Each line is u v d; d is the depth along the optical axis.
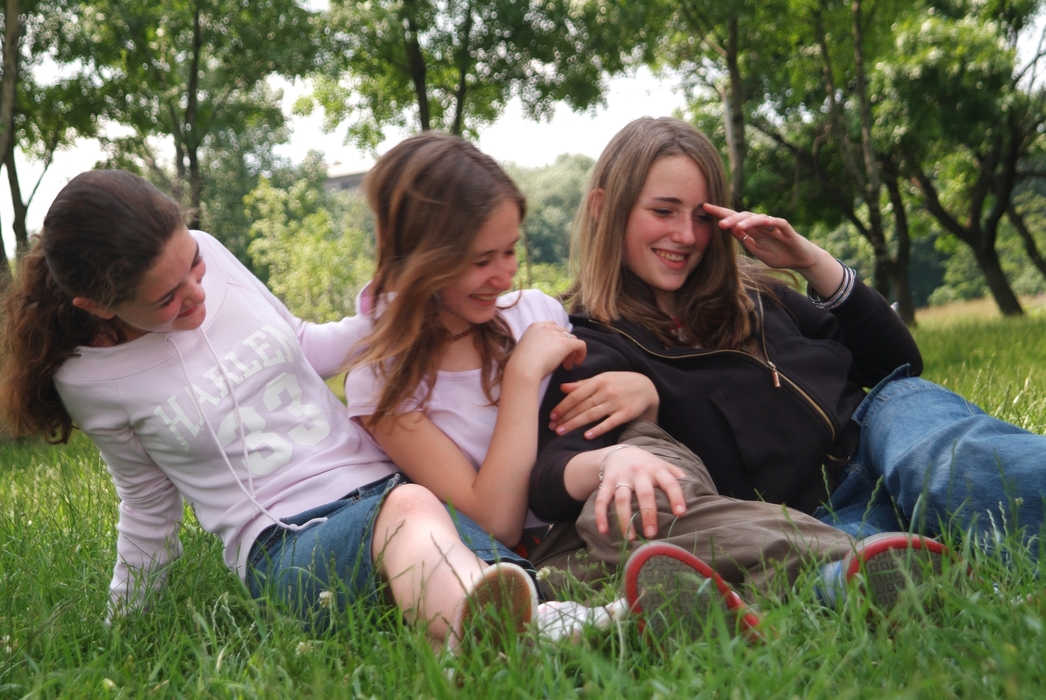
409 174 2.40
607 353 2.64
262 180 41.59
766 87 21.12
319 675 1.53
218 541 2.71
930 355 10.71
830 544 1.93
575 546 2.31
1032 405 4.16
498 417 2.45
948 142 20.78
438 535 1.91
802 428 2.57
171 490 2.53
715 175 2.76
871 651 1.54
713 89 21.38
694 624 1.73
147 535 2.50
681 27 16.42
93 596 2.44
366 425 2.46
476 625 1.70
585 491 2.24
